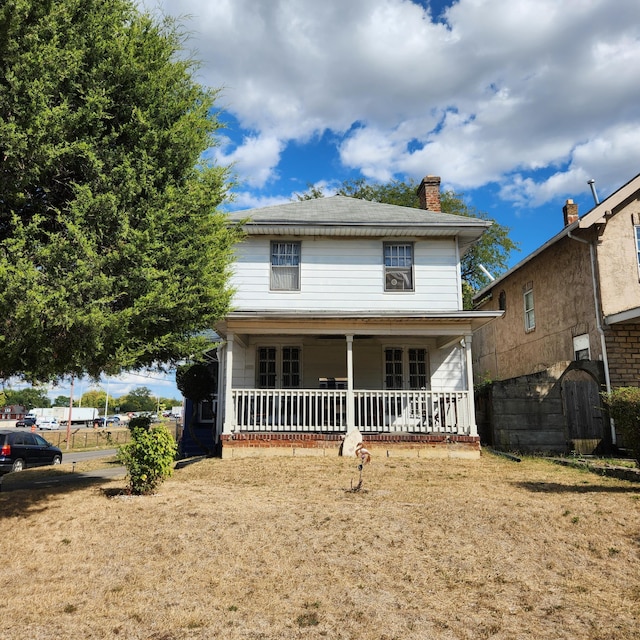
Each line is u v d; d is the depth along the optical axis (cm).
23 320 627
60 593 528
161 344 842
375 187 3744
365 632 433
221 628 446
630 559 575
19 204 732
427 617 457
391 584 527
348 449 1334
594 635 419
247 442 1366
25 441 1953
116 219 758
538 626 437
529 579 532
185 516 760
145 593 521
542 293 1919
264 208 1731
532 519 704
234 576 555
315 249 1623
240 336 1529
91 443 4138
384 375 1653
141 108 845
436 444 1347
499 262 3616
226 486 987
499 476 1056
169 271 824
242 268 1606
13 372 741
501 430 1478
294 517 741
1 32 659
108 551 644
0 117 659
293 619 459
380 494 884
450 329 1414
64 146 724
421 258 1627
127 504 844
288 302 1592
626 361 1500
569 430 1548
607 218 1565
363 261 1620
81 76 772
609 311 1516
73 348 707
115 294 749
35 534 727
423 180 1936
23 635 440
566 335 1736
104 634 439
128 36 842
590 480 1004
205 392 1841
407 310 1559
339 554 604
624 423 961
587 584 518
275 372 1650
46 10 708
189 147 870
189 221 877
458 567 564
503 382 1502
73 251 696
